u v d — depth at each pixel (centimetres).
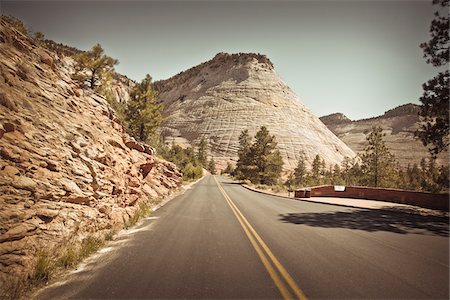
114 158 1017
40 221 487
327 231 852
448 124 1386
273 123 14562
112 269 469
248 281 427
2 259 382
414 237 780
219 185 4066
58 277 426
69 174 667
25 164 552
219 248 622
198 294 376
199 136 14750
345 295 381
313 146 13075
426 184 2169
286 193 2706
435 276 463
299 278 443
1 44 821
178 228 850
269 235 772
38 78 902
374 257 570
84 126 945
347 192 2159
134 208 1034
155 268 479
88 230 621
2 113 591
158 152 3650
